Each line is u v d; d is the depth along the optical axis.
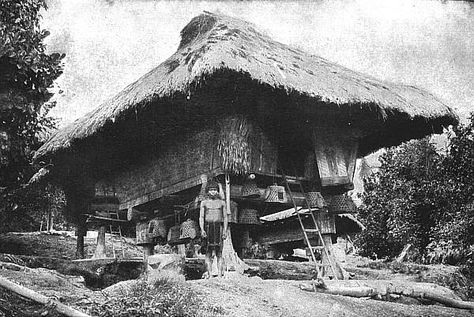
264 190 9.72
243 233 9.94
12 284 5.77
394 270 13.95
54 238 16.33
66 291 6.72
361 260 16.09
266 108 9.40
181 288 6.24
